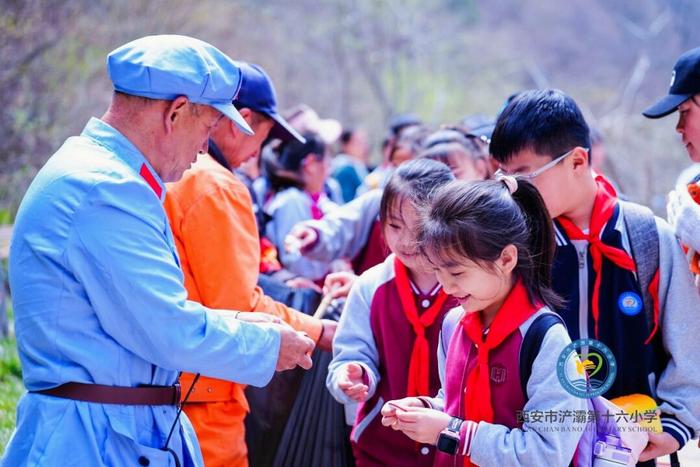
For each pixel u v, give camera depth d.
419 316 3.37
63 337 2.64
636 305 3.13
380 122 24.95
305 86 24.97
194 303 2.75
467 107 26.75
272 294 4.31
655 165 17.66
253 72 3.92
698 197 3.32
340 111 24.92
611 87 29.09
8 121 10.91
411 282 3.42
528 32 32.75
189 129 2.86
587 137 3.25
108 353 2.67
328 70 25.36
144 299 2.62
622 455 2.83
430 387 3.34
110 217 2.63
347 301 3.53
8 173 10.97
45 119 11.65
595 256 3.18
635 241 3.18
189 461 2.93
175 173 2.90
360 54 24.58
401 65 25.34
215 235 3.52
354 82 25.77
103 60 13.89
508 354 2.77
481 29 32.81
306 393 3.97
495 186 2.79
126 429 2.68
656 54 23.97
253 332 2.83
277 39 24.11
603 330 3.17
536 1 33.53
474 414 2.81
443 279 2.78
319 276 5.41
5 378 6.23
